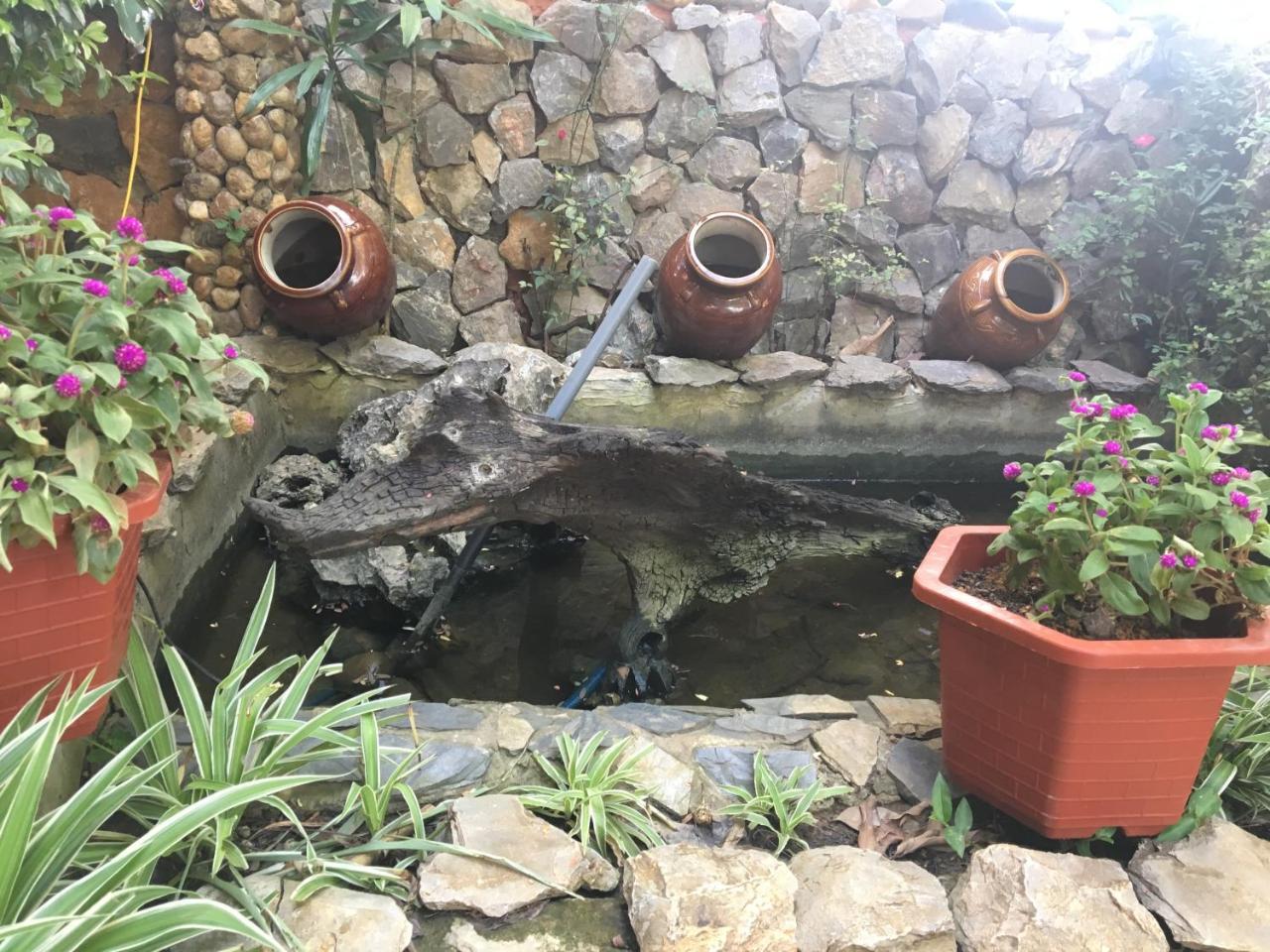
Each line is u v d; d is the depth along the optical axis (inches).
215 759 57.9
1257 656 53.1
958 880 58.3
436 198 142.7
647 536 94.4
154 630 82.7
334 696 84.5
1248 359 142.6
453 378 125.1
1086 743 56.1
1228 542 60.3
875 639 98.9
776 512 98.1
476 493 82.4
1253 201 145.9
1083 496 56.3
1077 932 52.6
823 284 158.2
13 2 66.0
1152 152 158.7
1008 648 57.0
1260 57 145.9
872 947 51.5
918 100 153.7
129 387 52.9
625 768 64.9
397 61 134.2
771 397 143.6
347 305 126.1
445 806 60.9
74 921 37.7
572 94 141.0
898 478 153.7
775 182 152.6
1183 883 56.7
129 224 57.0
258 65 123.9
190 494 96.7
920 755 69.6
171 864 56.6
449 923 53.0
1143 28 154.6
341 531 77.8
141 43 101.6
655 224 151.9
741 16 143.4
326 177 137.9
